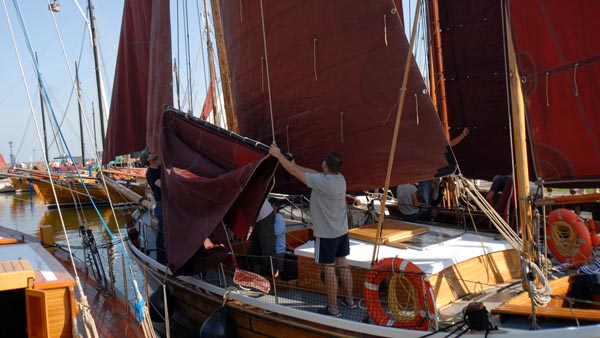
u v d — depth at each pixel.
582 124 4.48
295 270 5.83
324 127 6.37
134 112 11.63
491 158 8.28
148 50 11.10
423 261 4.85
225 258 5.51
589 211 6.90
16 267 4.25
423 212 7.23
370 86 5.88
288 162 4.98
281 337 4.99
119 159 36.41
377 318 4.36
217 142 5.90
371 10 5.73
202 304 6.14
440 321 4.30
